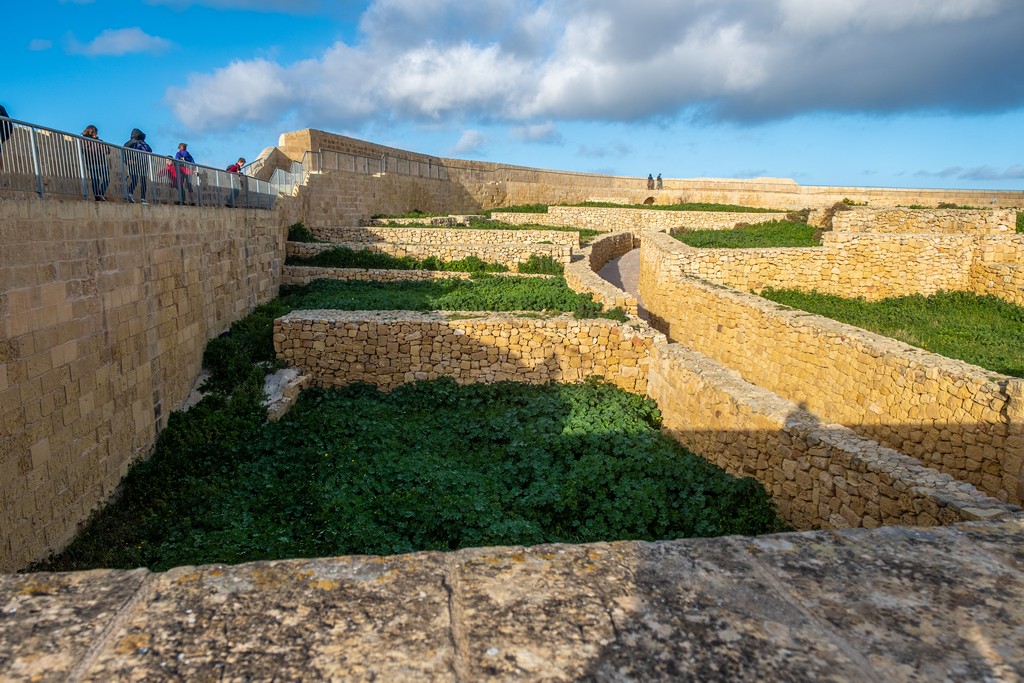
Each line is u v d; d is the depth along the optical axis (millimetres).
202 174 13258
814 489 7707
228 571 2344
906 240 17766
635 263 28500
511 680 1873
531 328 13375
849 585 2359
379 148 33406
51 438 7020
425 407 12648
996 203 35344
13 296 6398
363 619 2109
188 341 11516
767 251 18516
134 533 7574
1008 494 7566
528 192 45656
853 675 1918
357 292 18094
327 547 7129
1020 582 2398
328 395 12984
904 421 9195
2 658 1898
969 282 17312
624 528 7914
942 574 2443
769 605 2234
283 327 13398
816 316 12289
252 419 11000
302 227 23250
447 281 19469
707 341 15469
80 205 7727
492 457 10078
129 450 8898
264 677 1858
